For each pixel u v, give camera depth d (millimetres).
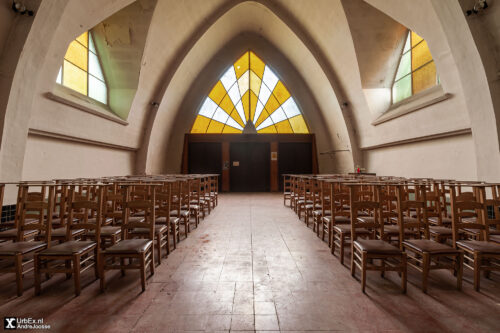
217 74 11922
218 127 12367
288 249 3461
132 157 9242
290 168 12258
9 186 3754
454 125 4836
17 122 3838
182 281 2455
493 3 3527
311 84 11438
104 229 2875
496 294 2188
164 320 1812
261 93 12367
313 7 8195
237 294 2199
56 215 3680
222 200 9070
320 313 1905
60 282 2445
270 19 10219
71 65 6484
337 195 3363
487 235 2488
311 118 12188
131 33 7188
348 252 3336
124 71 7715
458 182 3590
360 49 7605
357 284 2396
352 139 9648
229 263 2938
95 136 6504
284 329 1708
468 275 2594
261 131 12398
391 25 7172
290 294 2199
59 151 5430
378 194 2682
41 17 3764
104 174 7363
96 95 7496
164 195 3264
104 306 2002
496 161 3766
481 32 3732
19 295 2164
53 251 2186
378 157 8570
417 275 2611
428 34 4758
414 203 2600
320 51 9492
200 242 3789
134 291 2258
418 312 1919
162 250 3410
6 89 3650
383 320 1813
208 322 1787
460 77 4168
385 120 7215
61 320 1812
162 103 9617
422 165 6188
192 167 12133
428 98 5879
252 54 12125
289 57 11703
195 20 8867
